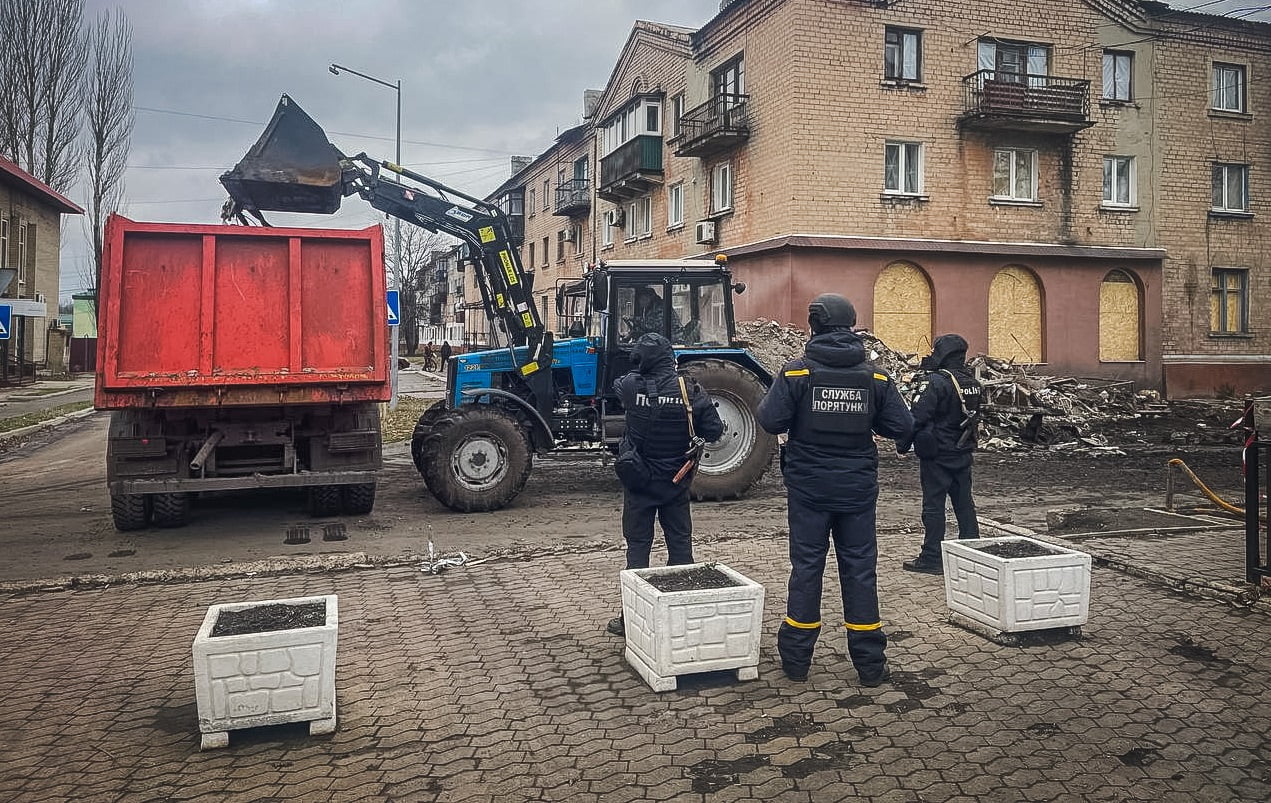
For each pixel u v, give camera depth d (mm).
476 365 10344
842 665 4809
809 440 4500
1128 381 21625
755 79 21453
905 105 20562
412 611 5949
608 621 5641
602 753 3828
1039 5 21516
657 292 10469
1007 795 3430
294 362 8195
